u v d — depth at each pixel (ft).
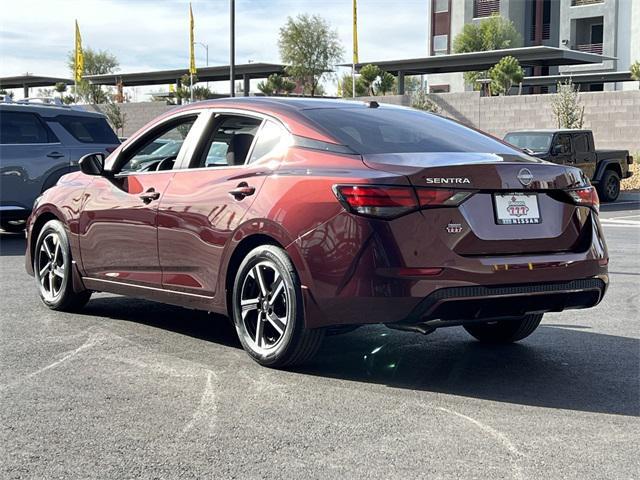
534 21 175.32
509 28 165.27
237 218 16.69
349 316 14.99
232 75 94.12
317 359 17.49
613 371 16.81
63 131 40.24
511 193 15.33
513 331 18.81
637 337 20.04
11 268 30.53
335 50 188.24
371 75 143.95
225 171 17.60
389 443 12.42
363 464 11.57
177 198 18.28
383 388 15.37
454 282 14.52
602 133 97.04
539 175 15.56
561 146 64.03
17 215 39.11
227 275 17.11
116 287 20.35
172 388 15.25
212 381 15.70
